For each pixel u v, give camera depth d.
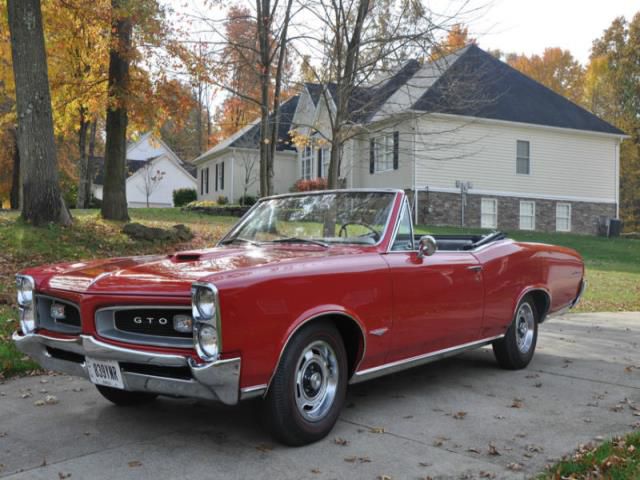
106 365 3.59
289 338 3.56
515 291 5.74
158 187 54.41
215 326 3.21
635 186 44.97
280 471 3.36
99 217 14.99
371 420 4.32
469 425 4.24
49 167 12.23
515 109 25.56
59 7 14.46
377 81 13.36
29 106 11.92
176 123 15.95
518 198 25.41
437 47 10.77
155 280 3.51
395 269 4.38
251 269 3.50
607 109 45.56
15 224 11.92
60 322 3.93
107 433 3.99
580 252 20.12
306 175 30.77
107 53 15.64
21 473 3.31
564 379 5.66
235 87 12.73
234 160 32.25
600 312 10.85
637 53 44.06
